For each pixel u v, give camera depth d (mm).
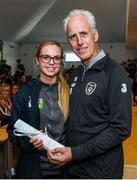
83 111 1259
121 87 1188
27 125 1342
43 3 7906
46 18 10312
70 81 1454
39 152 1412
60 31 11305
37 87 1468
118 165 1261
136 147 2252
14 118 1455
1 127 3104
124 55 13602
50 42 1492
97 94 1222
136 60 11094
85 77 1291
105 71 1240
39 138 1282
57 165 1424
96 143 1188
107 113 1232
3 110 3445
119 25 10602
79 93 1292
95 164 1246
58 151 1213
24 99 1452
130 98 1208
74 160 1245
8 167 2740
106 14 9477
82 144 1225
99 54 1293
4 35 10391
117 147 1256
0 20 7809
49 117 1429
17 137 1403
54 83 1487
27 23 9758
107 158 1236
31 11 8031
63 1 8992
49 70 1465
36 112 1434
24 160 1434
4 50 11867
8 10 7121
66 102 1439
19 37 12250
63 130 1434
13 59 13000
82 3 8758
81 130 1263
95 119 1233
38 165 1411
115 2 8477
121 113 1180
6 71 7062
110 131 1192
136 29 6449
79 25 1272
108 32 11711
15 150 2928
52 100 1457
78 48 1300
